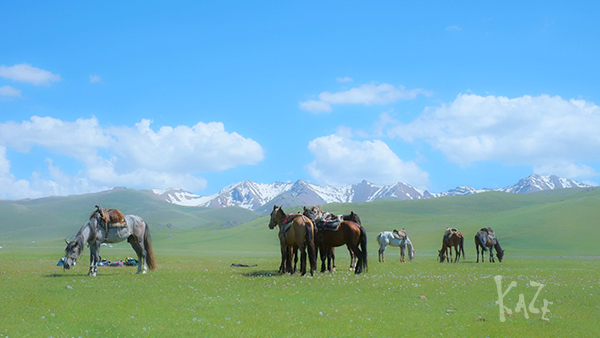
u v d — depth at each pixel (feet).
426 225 453.17
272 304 46.09
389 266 104.22
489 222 404.57
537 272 87.56
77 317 38.91
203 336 33.68
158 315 40.27
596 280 73.51
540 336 35.29
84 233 71.36
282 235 75.77
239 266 100.12
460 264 118.21
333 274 76.18
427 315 42.42
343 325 37.63
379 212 645.92
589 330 37.47
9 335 32.81
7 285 56.95
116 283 59.62
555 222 341.41
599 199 403.54
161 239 549.95
